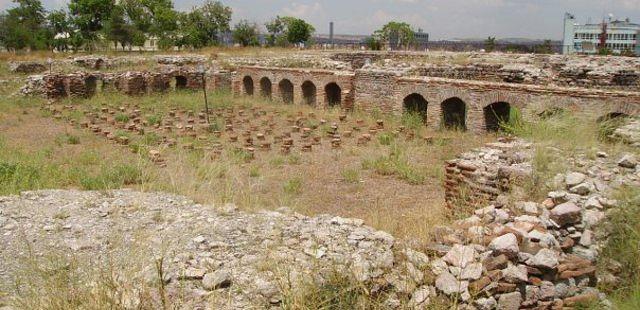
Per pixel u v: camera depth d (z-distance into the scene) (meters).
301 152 16.02
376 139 17.75
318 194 11.57
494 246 5.52
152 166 12.23
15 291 4.98
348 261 5.31
